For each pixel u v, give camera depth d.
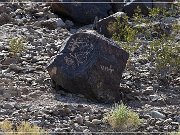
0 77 15.55
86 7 20.94
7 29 19.23
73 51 14.99
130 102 14.85
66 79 14.77
